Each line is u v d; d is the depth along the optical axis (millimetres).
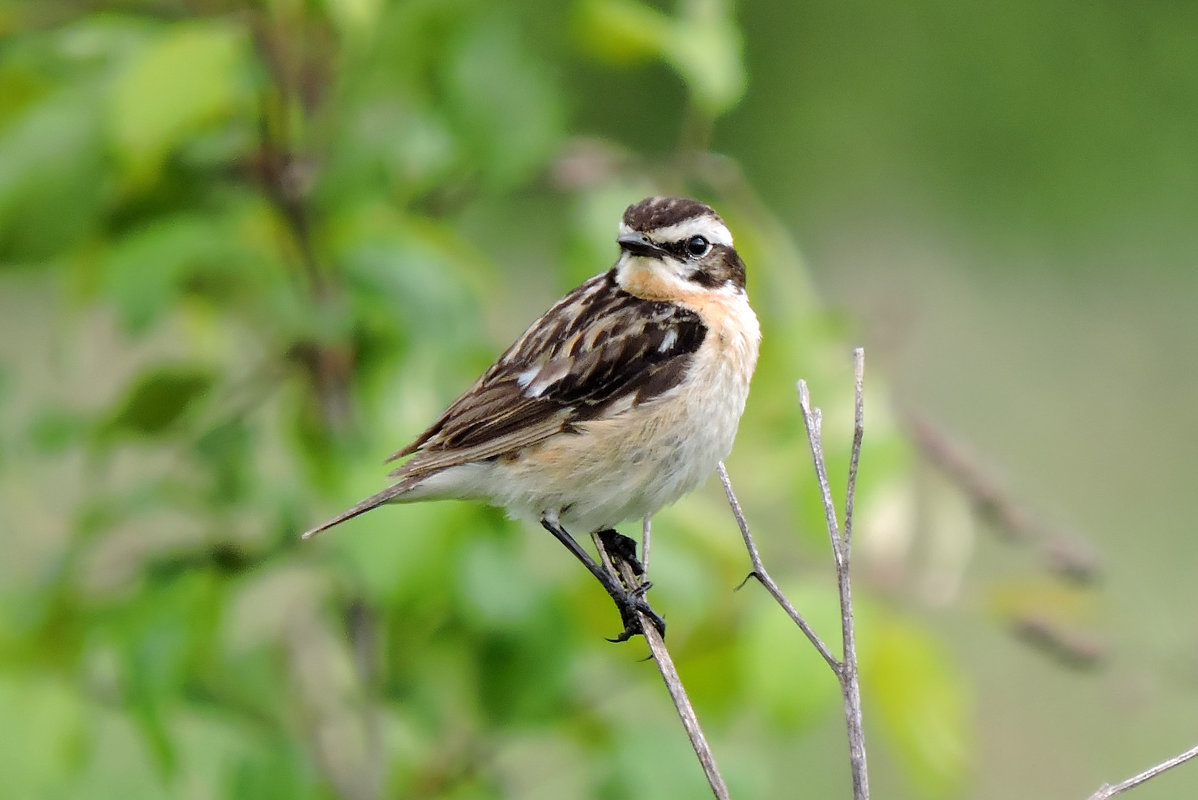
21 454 10969
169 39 9789
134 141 9672
